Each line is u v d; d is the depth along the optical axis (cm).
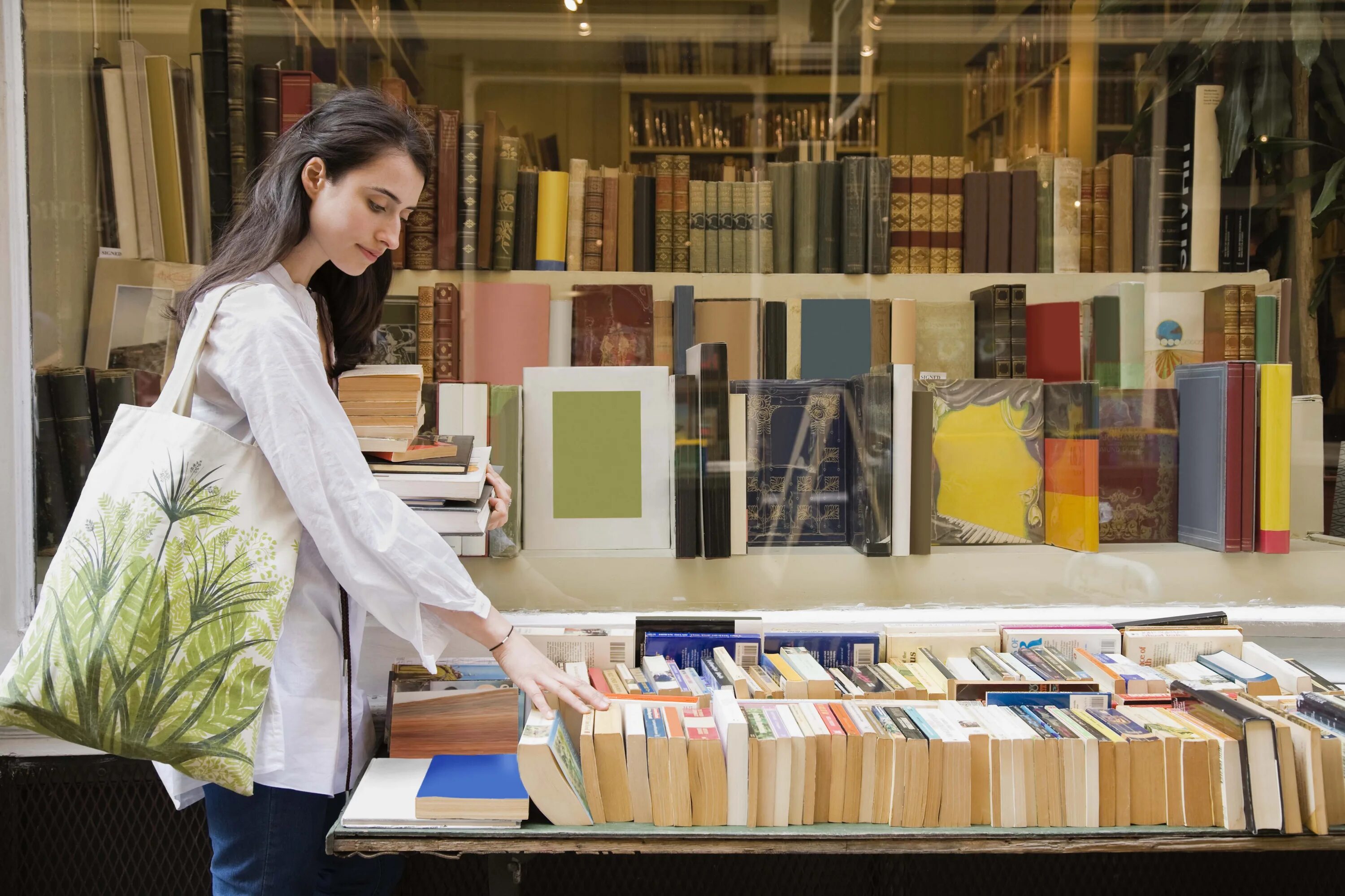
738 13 184
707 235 184
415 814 121
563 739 128
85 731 108
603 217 184
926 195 186
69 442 171
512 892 132
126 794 169
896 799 126
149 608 109
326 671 122
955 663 155
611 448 181
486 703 140
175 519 110
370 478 117
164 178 175
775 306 184
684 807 124
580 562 181
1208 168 187
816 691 146
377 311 146
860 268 186
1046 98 187
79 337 172
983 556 183
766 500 182
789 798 126
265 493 114
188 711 109
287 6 177
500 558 180
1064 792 126
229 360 113
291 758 118
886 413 180
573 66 183
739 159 185
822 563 182
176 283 176
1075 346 185
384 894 154
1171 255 187
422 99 181
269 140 177
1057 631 164
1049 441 185
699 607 182
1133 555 184
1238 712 127
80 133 171
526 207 182
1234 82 187
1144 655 162
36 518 168
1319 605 184
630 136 184
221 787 119
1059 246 187
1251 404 180
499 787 125
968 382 185
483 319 182
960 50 185
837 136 185
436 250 181
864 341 185
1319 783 124
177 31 174
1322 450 183
